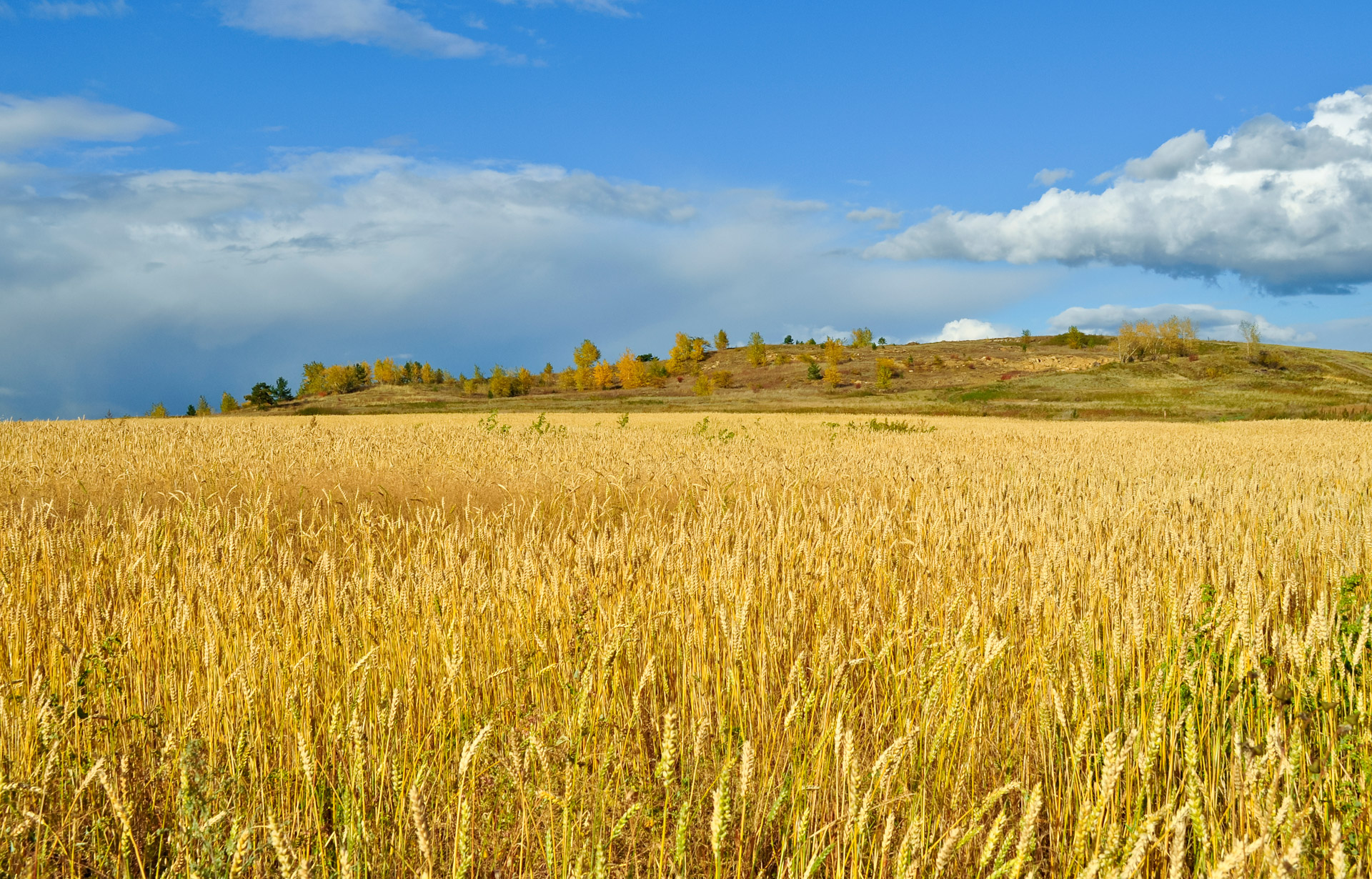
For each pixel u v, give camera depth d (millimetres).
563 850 2311
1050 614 4133
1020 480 10875
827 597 4672
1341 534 6285
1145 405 70438
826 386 108125
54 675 3600
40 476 11305
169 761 2898
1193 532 6344
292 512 9469
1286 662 3594
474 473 12695
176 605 4324
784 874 2467
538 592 4578
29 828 2428
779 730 3295
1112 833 1944
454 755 3006
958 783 2666
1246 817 2303
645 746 3273
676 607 4449
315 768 2951
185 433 20109
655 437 21516
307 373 134250
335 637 4102
